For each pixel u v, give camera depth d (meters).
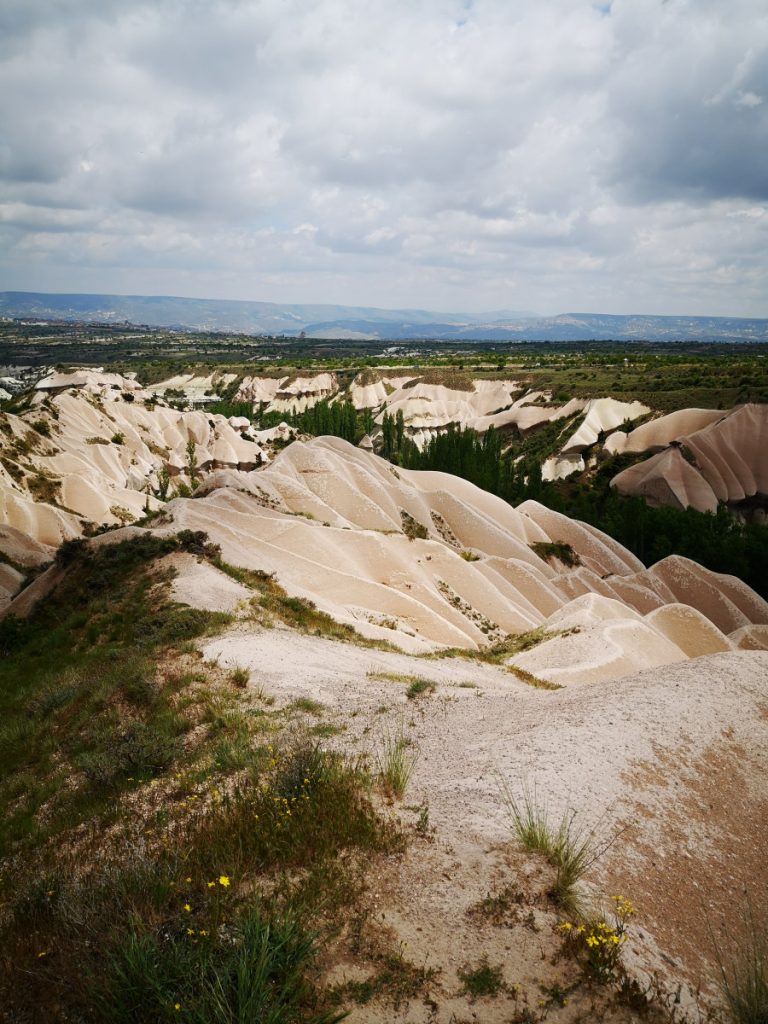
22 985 5.18
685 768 9.65
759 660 14.48
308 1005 4.80
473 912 5.87
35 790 11.82
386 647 24.70
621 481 95.31
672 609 43.94
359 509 65.81
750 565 66.44
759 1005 5.16
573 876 6.43
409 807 8.00
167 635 20.31
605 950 5.40
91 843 8.51
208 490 62.59
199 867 6.45
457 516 69.00
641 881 6.90
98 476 90.50
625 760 9.52
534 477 92.12
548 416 122.06
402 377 171.75
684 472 89.88
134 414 119.31
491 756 9.84
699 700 12.05
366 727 12.27
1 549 58.94
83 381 121.81
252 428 144.75
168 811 8.80
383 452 124.88
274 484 64.81
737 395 106.38
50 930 5.81
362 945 5.43
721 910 6.82
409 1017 4.74
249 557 38.81
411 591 46.94
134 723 12.73
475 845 7.02
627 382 128.62
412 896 6.10
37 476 82.19
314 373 179.62
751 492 89.75
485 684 21.61
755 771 10.03
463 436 105.94
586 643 32.16
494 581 55.12
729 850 7.98
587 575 61.44
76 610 28.64
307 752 9.15
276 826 7.06
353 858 6.70
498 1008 4.85
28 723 15.88
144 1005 4.66
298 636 21.75
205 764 10.56
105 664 18.98
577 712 11.57
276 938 5.12
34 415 98.12
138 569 30.42
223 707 13.69
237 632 20.80
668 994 5.18
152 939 5.05
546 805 8.02
